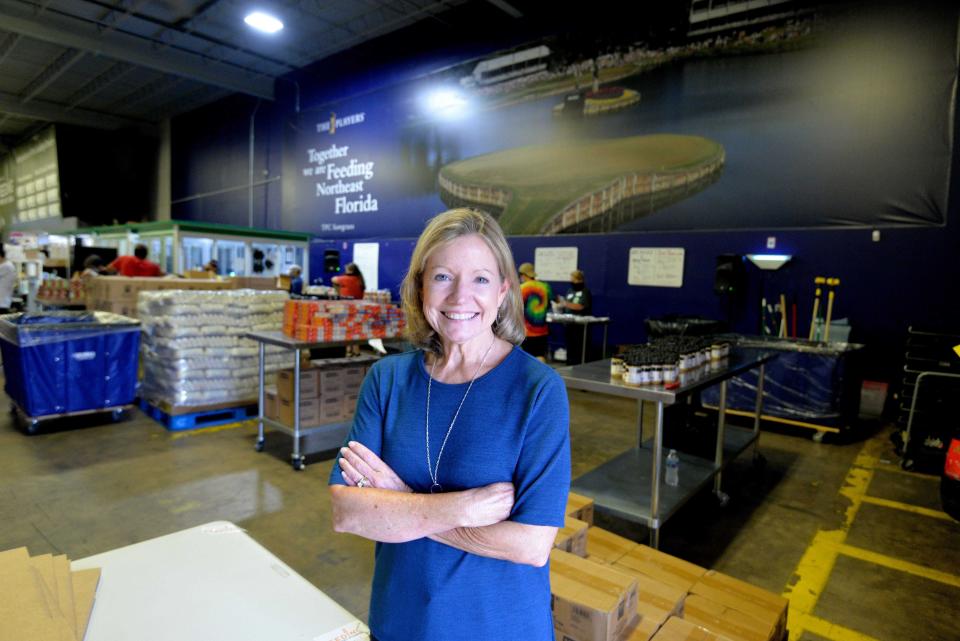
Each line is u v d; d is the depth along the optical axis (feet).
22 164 59.00
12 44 35.01
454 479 3.10
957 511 9.92
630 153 23.81
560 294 26.13
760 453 14.25
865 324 18.51
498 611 3.05
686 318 20.11
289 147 40.32
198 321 15.24
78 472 11.97
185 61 36.27
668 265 22.77
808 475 12.99
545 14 26.25
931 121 17.12
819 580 8.48
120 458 12.88
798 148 19.62
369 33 33.12
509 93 27.81
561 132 25.99
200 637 3.16
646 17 23.07
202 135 47.32
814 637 7.14
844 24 18.49
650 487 9.59
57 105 47.52
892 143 17.80
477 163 29.37
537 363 3.27
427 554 3.14
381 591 3.31
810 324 19.52
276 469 12.48
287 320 13.62
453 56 30.22
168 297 14.98
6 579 3.18
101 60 37.45
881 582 8.45
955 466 9.96
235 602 3.51
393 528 3.02
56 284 26.71
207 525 4.49
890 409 18.15
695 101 21.91
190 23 32.19
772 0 19.89
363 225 35.81
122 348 15.38
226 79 38.24
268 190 42.09
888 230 17.97
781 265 19.62
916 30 17.26
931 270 17.31
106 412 16.47
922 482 12.59
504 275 3.34
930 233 17.29
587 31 24.84
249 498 10.85
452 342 3.32
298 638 3.22
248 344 16.10
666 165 22.79
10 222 64.69
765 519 10.59
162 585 3.64
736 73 20.88
